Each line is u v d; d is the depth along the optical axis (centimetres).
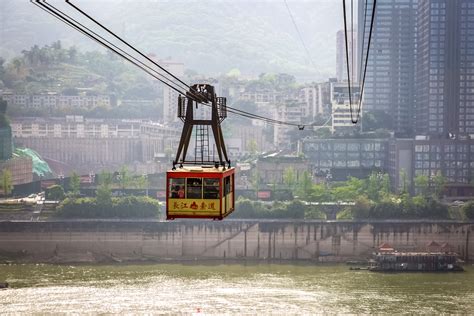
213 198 9106
